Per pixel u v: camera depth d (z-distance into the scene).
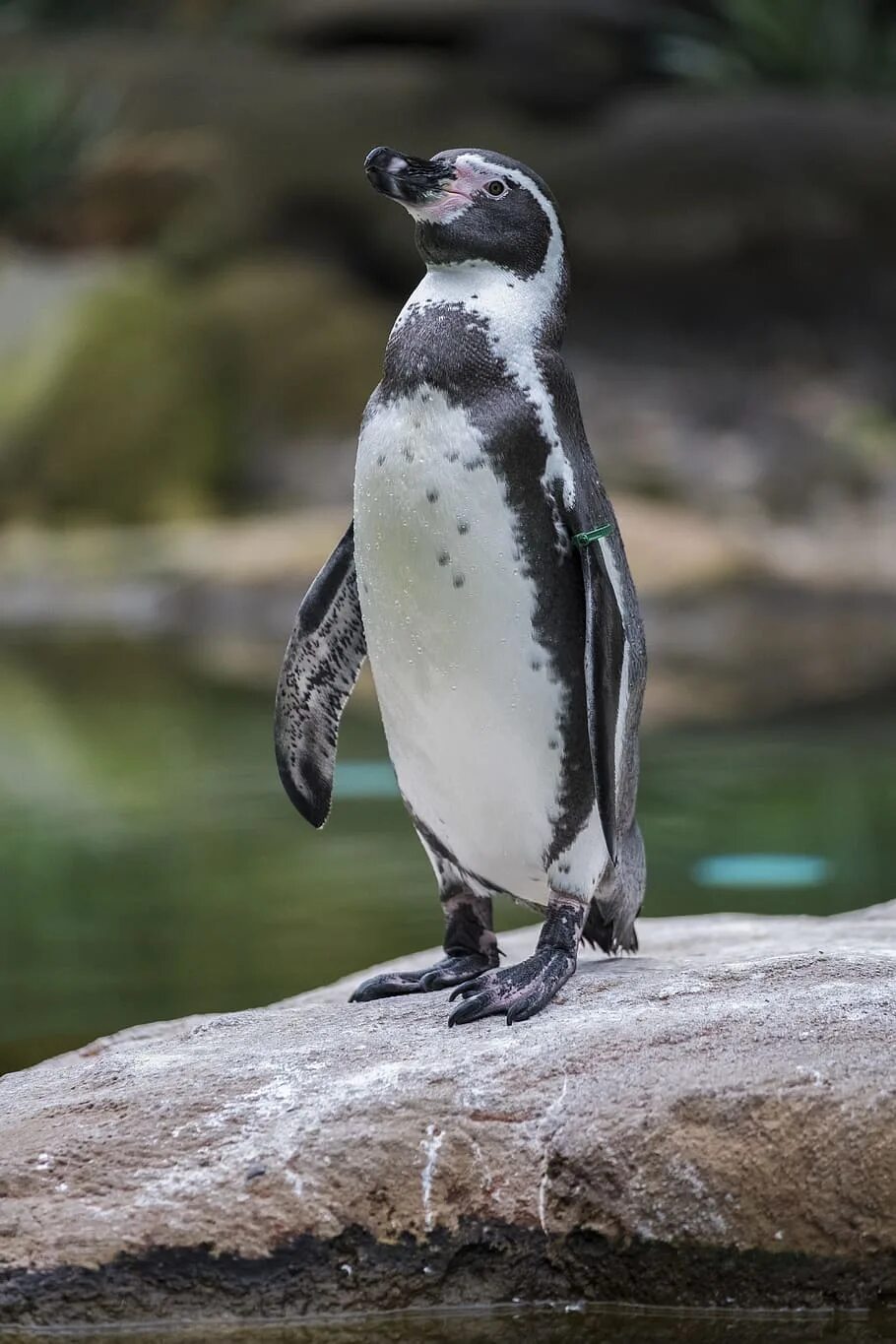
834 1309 6.04
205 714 19.66
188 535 32.06
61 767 16.78
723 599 26.88
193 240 38.25
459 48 41.16
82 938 10.90
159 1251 6.04
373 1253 6.12
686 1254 6.05
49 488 33.88
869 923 9.04
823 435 35.88
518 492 6.99
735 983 7.07
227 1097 6.43
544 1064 6.38
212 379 35.69
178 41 44.19
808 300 39.44
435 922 11.20
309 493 34.50
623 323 39.19
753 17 42.38
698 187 38.88
